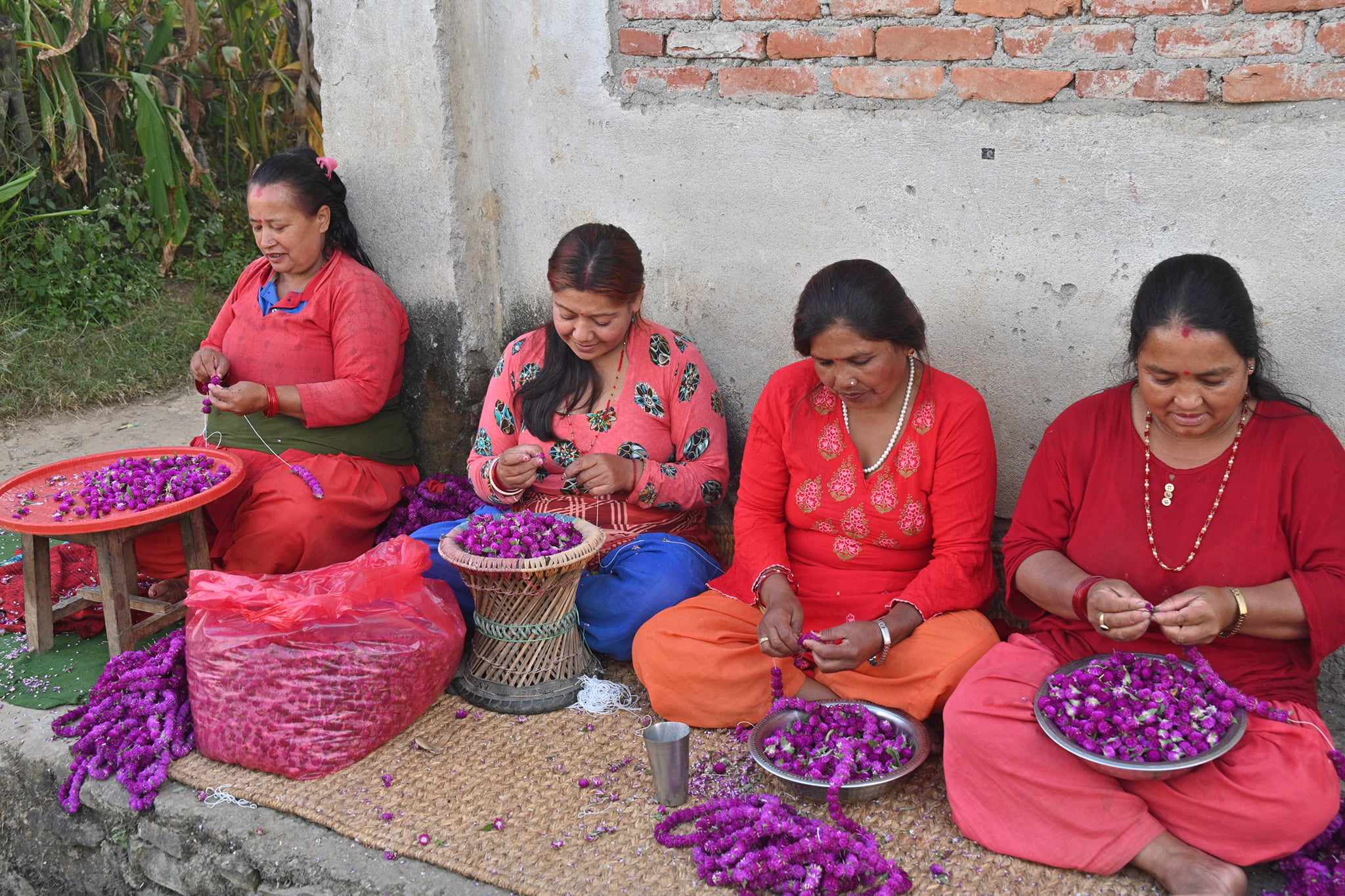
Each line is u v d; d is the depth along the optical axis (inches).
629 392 133.1
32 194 272.7
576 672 127.0
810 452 119.4
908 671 111.3
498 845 102.4
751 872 95.0
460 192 155.0
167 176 259.1
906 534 117.9
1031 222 121.1
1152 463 102.7
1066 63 115.3
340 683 112.7
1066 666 102.3
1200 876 89.9
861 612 117.5
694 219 142.3
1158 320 92.2
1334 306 108.4
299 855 103.8
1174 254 114.5
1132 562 103.1
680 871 98.2
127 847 114.1
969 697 100.4
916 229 127.9
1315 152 106.0
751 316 141.7
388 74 153.3
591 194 149.3
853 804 105.4
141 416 229.9
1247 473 99.3
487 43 151.9
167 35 278.2
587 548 119.5
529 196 154.9
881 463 116.3
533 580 118.3
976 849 99.1
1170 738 92.4
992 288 125.1
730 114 136.0
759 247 138.6
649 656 119.7
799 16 128.5
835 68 128.3
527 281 159.0
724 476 136.0
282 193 144.3
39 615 135.4
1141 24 110.7
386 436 157.2
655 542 130.2
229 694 112.5
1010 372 126.4
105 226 271.4
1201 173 111.3
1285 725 93.4
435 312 160.1
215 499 133.4
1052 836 96.3
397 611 117.8
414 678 117.6
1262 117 107.8
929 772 110.4
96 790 115.6
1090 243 118.5
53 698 127.9
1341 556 96.2
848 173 130.3
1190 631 93.5
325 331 150.6
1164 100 111.4
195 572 117.7
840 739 107.3
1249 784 91.3
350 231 155.8
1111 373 120.4
